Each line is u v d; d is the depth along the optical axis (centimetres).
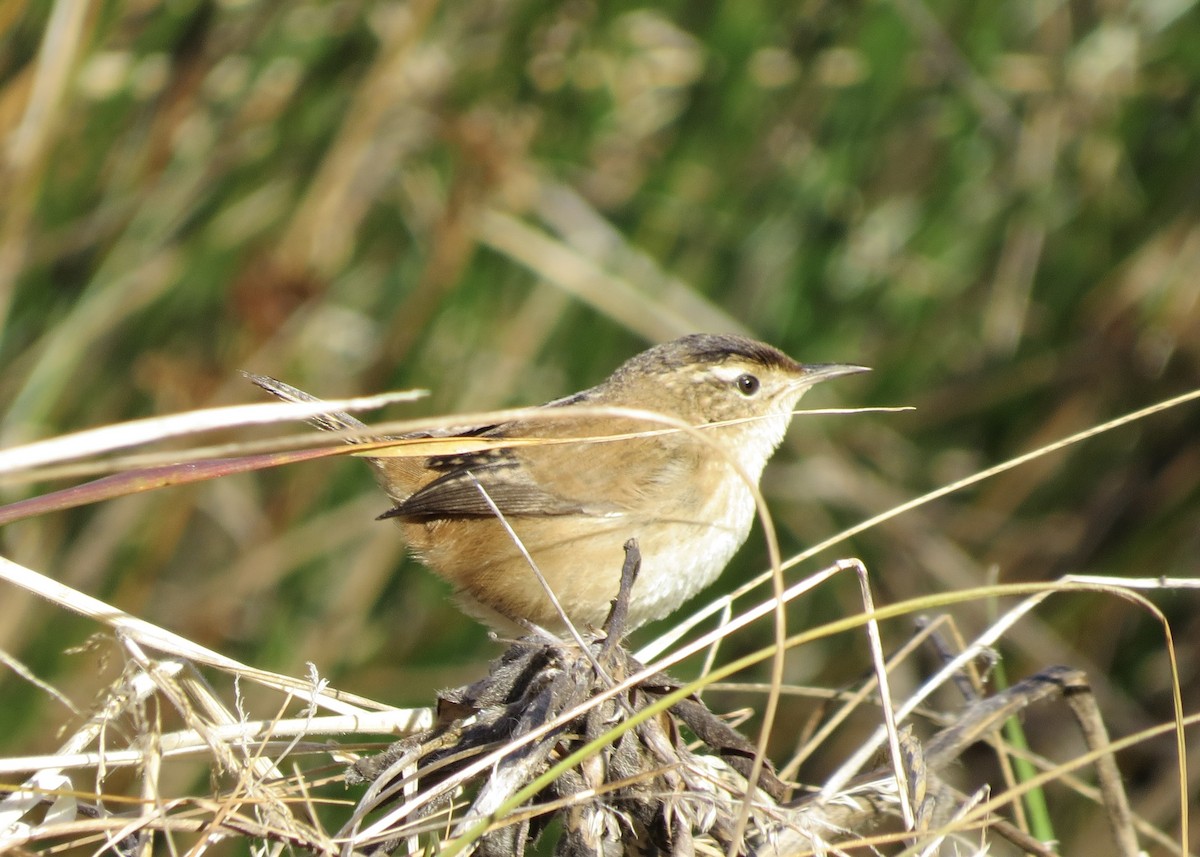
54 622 1098
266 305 1135
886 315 1274
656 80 1253
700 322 1220
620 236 1247
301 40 1158
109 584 1125
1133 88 1263
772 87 1240
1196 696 1146
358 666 1147
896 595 1224
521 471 806
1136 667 1184
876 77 1232
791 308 1253
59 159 1102
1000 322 1275
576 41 1221
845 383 1270
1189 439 1206
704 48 1233
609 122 1251
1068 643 1198
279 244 1157
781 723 1156
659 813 552
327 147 1177
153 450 1123
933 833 527
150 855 541
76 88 1030
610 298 1173
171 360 1149
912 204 1275
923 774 588
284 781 568
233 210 1165
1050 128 1273
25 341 1108
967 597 562
